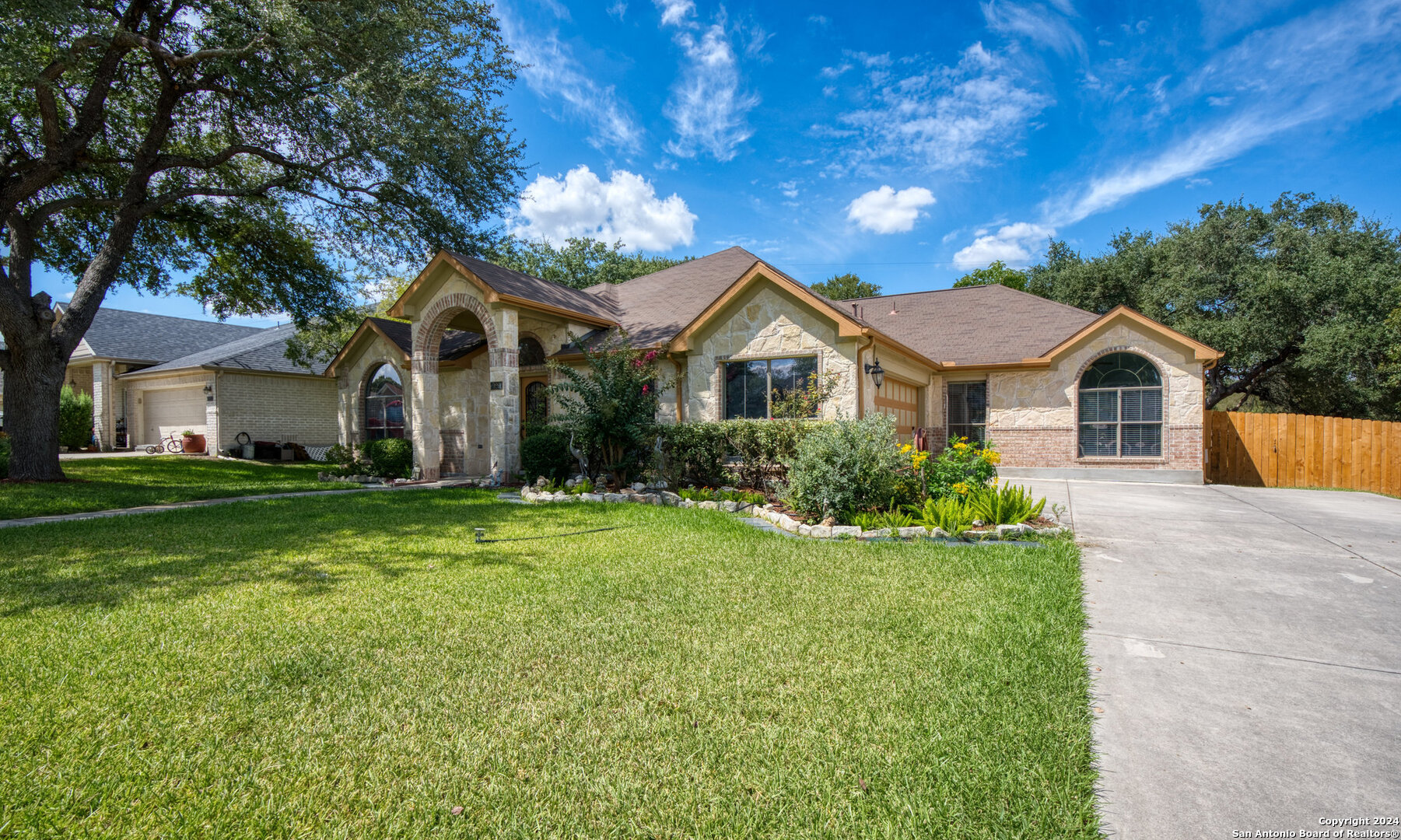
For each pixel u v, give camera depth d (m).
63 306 27.91
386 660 4.01
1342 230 25.55
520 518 9.52
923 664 3.91
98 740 3.04
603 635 4.46
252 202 16.95
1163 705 3.47
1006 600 5.21
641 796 2.62
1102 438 16.12
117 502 11.23
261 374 23.69
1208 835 2.39
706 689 3.58
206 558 6.85
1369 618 4.84
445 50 15.92
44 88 11.63
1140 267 27.50
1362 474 14.52
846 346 12.19
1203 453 14.95
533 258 42.38
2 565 6.53
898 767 2.81
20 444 13.11
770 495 11.19
